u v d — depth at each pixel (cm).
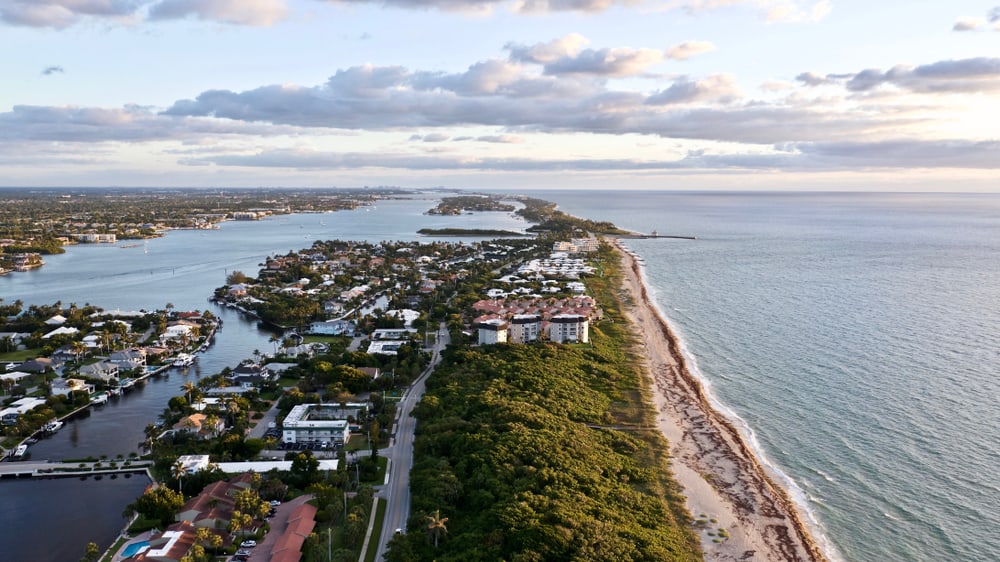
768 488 19138
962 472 19812
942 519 17475
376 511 18150
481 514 16562
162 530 17325
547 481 17950
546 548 14738
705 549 16112
